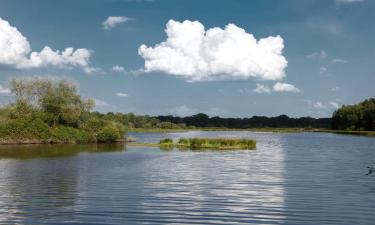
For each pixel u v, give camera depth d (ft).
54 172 135.33
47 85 339.98
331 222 72.84
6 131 304.71
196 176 126.00
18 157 191.62
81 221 72.95
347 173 134.82
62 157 191.72
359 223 72.23
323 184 111.14
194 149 250.37
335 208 82.43
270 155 208.54
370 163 169.58
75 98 343.67
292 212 79.20
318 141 382.63
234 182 114.21
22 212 78.95
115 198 91.45
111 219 74.28
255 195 95.20
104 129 329.31
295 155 211.41
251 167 151.23
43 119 327.06
